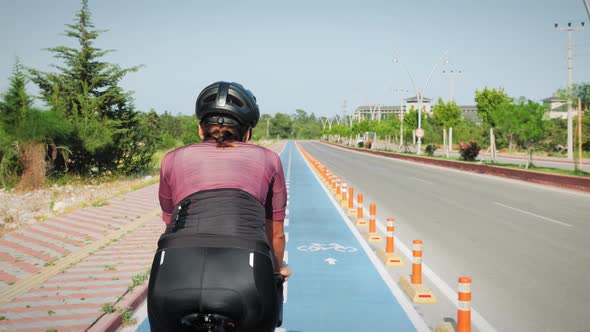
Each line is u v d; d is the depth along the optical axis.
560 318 6.01
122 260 8.56
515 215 14.71
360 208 12.96
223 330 2.20
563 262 8.90
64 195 17.39
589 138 51.47
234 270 2.19
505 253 9.62
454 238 11.13
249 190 2.47
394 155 58.06
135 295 6.54
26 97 18.55
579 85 30.14
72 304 6.14
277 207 2.66
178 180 2.53
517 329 5.65
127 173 25.19
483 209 15.99
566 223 13.30
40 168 18.83
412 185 24.22
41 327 5.36
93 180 21.58
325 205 16.95
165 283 2.20
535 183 25.72
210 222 2.33
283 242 2.72
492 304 6.55
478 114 39.97
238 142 2.62
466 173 33.03
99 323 5.47
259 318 2.24
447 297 6.84
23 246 9.68
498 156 56.38
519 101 33.94
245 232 2.32
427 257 9.23
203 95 2.65
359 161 49.38
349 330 5.59
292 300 6.68
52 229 11.48
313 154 68.19
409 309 6.32
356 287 7.30
